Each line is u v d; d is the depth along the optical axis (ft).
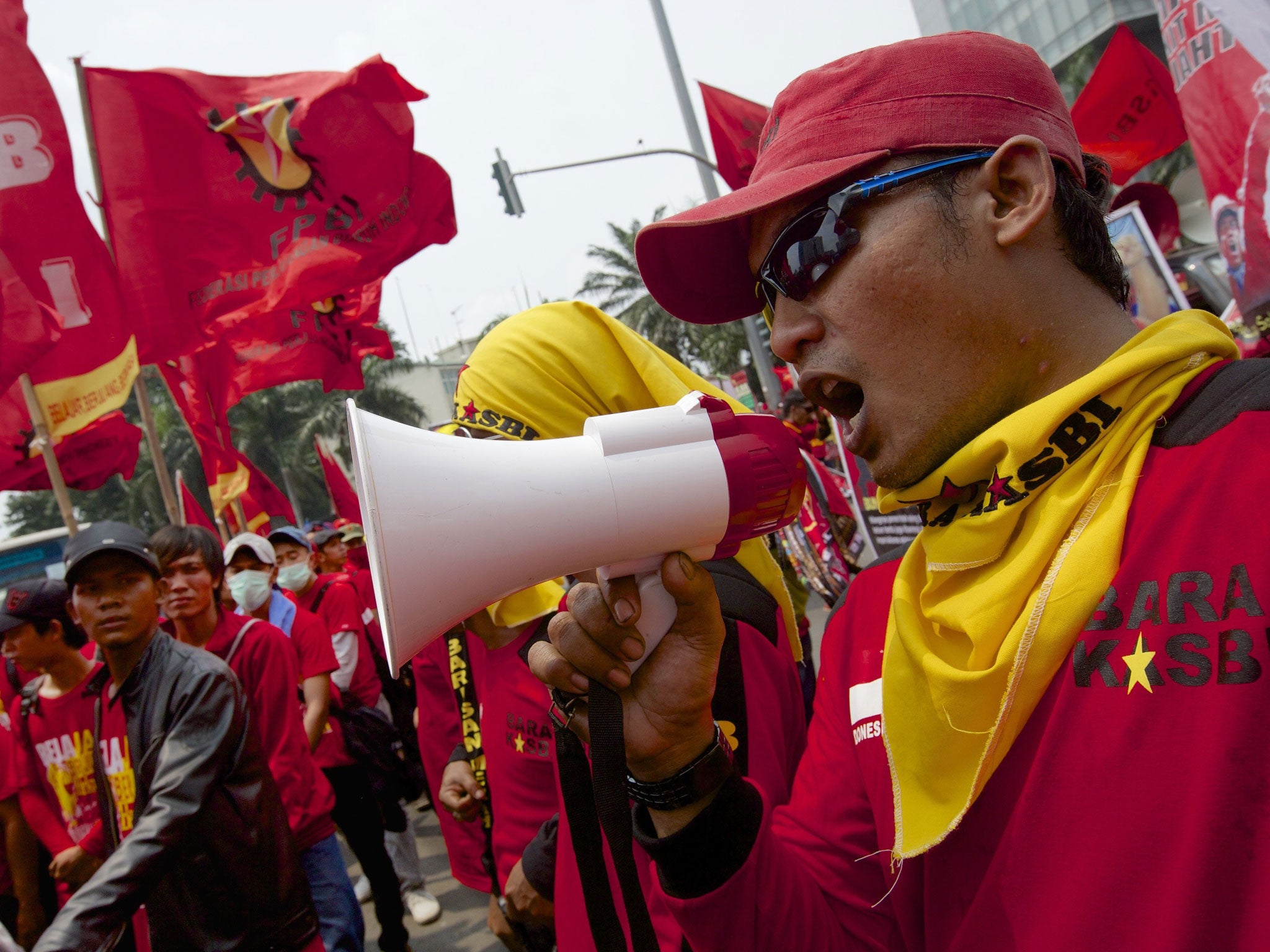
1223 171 8.45
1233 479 2.30
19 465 16.74
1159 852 2.20
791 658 4.95
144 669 7.30
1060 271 2.86
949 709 2.71
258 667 10.39
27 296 12.80
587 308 5.62
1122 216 12.64
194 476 123.85
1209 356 2.66
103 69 15.14
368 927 15.57
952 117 2.81
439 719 9.27
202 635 10.46
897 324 2.84
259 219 15.66
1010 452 2.66
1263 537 2.18
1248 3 7.71
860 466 13.83
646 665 3.10
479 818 7.74
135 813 7.16
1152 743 2.25
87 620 7.27
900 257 2.80
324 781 10.75
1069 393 2.61
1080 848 2.35
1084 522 2.57
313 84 15.92
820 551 15.42
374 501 2.69
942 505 3.07
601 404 5.47
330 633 16.98
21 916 10.97
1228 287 16.05
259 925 7.24
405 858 15.53
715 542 2.97
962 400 2.85
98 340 13.64
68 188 13.21
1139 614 2.35
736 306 4.00
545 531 2.78
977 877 2.70
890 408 2.92
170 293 15.26
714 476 2.88
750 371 83.05
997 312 2.80
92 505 144.77
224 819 7.09
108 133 15.15
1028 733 2.58
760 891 3.11
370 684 17.22
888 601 3.52
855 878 3.45
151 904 7.15
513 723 6.17
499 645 6.24
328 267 15.81
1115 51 15.92
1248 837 2.06
